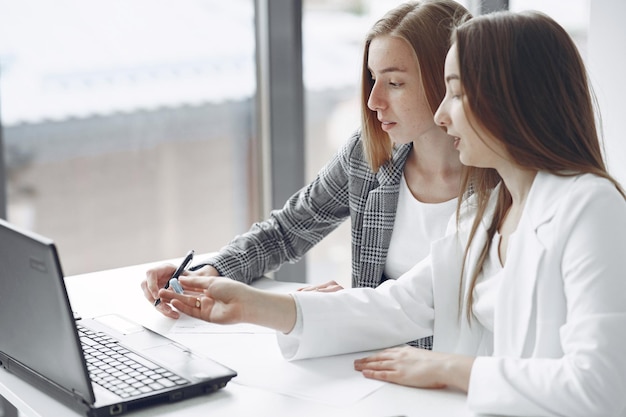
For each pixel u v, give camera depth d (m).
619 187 1.34
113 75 3.46
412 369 1.36
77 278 1.94
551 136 1.32
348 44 3.51
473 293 1.49
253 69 2.98
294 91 2.91
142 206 3.64
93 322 1.62
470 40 1.33
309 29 3.49
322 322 1.48
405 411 1.28
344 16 3.46
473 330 1.50
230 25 3.59
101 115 3.48
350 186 1.92
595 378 1.19
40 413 1.31
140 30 3.49
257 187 3.10
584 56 2.42
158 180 3.64
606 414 1.19
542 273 1.30
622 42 2.37
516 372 1.26
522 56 1.30
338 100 3.73
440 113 1.40
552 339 1.30
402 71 1.71
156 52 3.53
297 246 2.03
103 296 1.82
